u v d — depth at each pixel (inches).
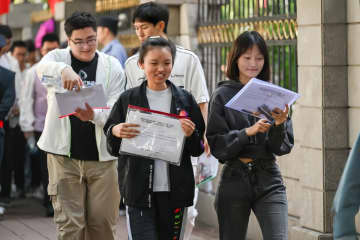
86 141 447.8
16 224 713.6
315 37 528.1
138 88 391.5
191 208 506.3
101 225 462.9
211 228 668.1
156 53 378.0
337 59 524.1
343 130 529.0
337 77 525.0
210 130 401.7
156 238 384.5
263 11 617.6
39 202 859.4
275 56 605.0
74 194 453.7
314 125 534.3
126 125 374.0
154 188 382.9
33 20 1389.0
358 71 516.7
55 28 1181.1
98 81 460.8
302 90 546.0
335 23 522.3
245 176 392.2
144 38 483.2
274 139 385.1
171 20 754.8
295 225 564.1
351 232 318.7
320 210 532.7
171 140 374.9
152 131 375.2
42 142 453.7
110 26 759.7
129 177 383.6
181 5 749.3
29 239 639.8
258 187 391.5
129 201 384.2
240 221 397.7
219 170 669.3
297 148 561.6
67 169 452.4
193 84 485.4
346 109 529.0
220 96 404.8
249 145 391.9
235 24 661.9
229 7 680.4
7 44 840.9
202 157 492.7
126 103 391.5
